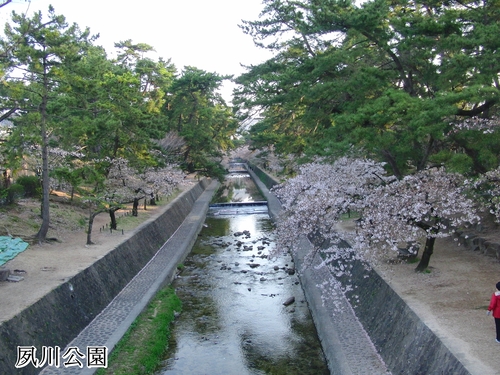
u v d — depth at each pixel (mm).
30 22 17844
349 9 17641
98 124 21953
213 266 24422
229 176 90062
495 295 9352
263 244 29656
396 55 18234
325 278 19234
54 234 21625
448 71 14977
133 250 21688
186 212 39312
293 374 12781
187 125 46750
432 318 10703
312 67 19266
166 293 18609
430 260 15789
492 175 13375
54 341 12203
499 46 14211
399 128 17188
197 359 13820
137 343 13648
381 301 13570
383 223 13477
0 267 15016
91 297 15352
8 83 17469
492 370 8109
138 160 27234
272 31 21688
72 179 20562
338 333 13531
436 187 13898
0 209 22562
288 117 27266
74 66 19203
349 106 17547
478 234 17078
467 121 14258
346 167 17047
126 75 25531
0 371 9758
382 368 11117
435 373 9125
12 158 20109
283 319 16875
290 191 19391
